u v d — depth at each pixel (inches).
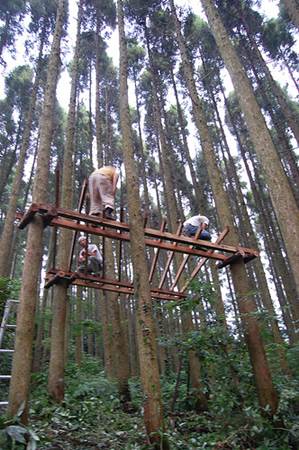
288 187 207.9
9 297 246.4
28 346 130.3
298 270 191.0
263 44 668.1
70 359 433.7
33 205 153.3
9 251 388.8
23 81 698.2
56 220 171.2
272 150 216.5
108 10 570.6
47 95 249.0
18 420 115.7
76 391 223.0
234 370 185.9
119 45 248.4
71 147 347.9
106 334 351.9
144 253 167.2
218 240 203.5
